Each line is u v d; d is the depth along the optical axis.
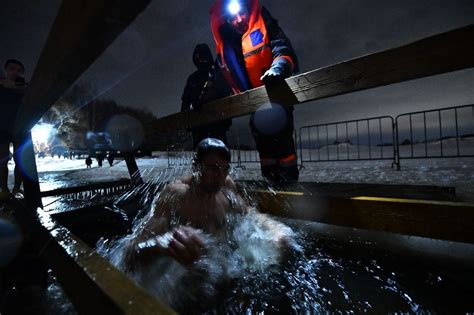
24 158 2.92
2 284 1.51
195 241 1.47
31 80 1.32
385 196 2.43
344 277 1.50
